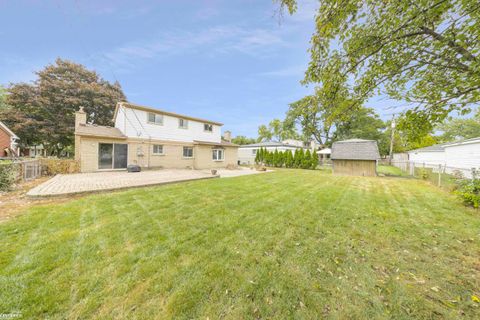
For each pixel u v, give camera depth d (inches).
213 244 109.5
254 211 170.6
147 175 385.1
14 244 102.0
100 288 72.6
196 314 63.7
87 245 103.5
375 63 112.7
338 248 109.4
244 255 98.9
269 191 259.4
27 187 250.8
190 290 73.1
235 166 687.1
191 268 86.4
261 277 82.0
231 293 72.7
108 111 817.5
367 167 546.0
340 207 190.9
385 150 1176.8
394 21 97.3
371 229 137.6
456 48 91.2
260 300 70.1
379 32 101.5
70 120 743.7
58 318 60.4
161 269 85.0
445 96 98.1
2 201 183.9
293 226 139.6
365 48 105.7
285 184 324.2
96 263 87.6
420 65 101.9
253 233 125.7
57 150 898.1
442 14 90.0
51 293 69.1
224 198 212.7
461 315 65.6
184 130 597.6
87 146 415.8
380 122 1069.1
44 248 98.7
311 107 143.9
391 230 135.9
